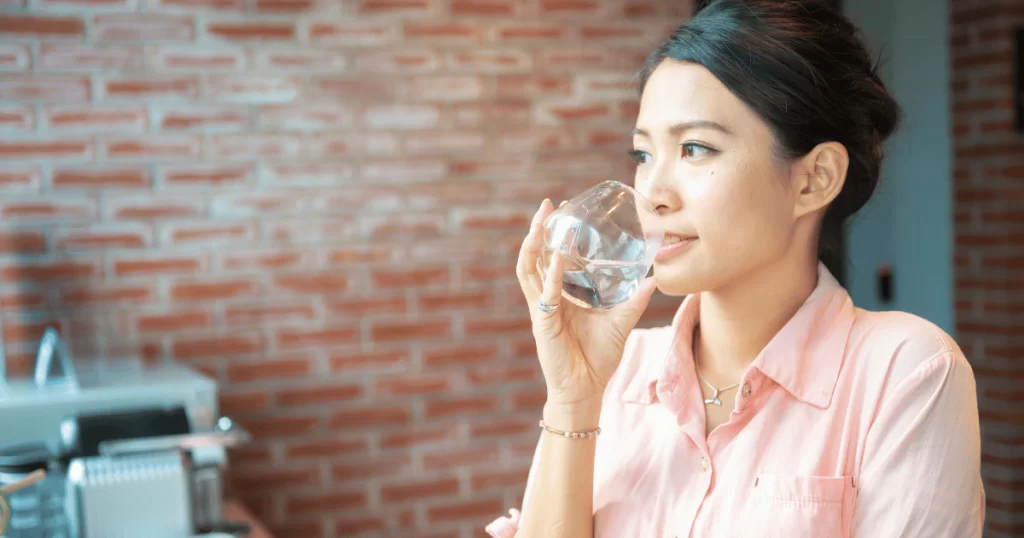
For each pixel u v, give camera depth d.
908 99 4.33
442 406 3.69
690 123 1.04
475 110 3.68
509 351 3.75
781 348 1.08
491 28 3.69
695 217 1.04
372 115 3.58
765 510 1.04
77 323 3.30
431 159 3.64
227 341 3.46
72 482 2.30
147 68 3.34
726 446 1.11
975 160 4.07
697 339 1.21
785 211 1.06
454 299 3.69
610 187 1.10
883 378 1.04
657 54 1.10
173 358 3.40
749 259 1.05
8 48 3.20
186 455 2.40
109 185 3.32
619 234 1.08
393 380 3.63
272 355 3.51
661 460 1.16
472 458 3.72
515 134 3.73
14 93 3.21
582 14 3.79
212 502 2.57
